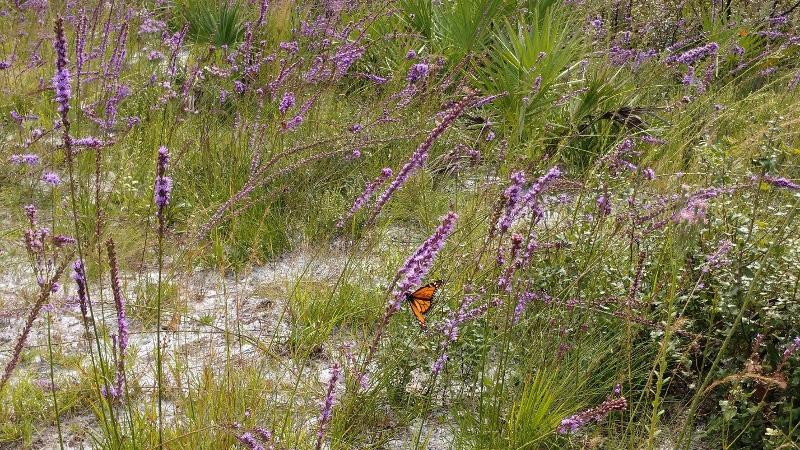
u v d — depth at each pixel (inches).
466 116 281.0
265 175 220.2
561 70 300.5
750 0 386.9
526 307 160.4
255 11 347.6
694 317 161.2
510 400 146.0
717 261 153.8
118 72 251.0
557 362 148.8
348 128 240.7
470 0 321.1
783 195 194.1
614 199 193.8
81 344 164.2
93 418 146.1
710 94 301.9
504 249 158.2
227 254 201.3
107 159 234.2
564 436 139.3
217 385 140.0
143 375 154.0
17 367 157.6
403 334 156.7
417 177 230.1
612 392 149.7
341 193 237.0
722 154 189.9
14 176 220.4
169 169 212.2
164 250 200.4
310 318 174.4
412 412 148.9
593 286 160.2
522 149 262.7
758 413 143.0
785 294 150.9
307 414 144.3
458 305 157.6
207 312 179.3
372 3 335.0
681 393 158.7
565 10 361.7
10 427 140.7
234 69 277.9
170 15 376.8
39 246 164.9
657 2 376.2
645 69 317.4
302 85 256.5
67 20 328.5
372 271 193.0
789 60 347.9
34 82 283.7
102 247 187.9
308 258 205.9
